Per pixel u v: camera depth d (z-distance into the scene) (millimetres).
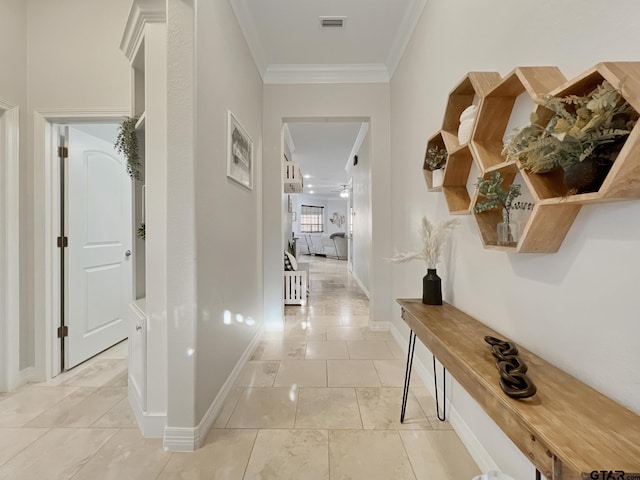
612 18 728
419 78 2197
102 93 2207
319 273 7406
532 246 910
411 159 2398
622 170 612
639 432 621
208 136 1610
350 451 1417
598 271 771
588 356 803
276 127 3146
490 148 1181
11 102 2062
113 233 2748
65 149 2299
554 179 853
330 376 2160
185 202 1441
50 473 1288
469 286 1470
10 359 2008
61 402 1848
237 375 2117
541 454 630
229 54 1979
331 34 2588
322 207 13516
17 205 2078
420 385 2033
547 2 946
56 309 2221
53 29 2209
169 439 1434
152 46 1509
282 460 1363
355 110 3139
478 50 1375
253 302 2684
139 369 1610
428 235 1671
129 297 2932
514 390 750
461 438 1485
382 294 3166
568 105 790
